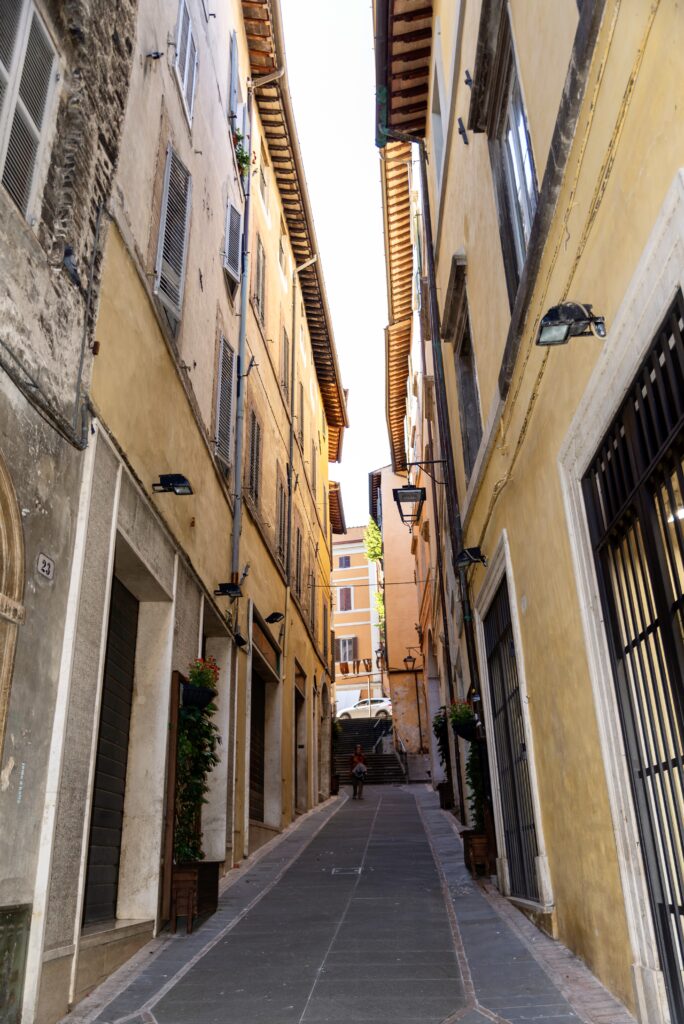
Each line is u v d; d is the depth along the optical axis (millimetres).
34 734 4820
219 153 12133
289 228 20234
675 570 3631
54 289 5461
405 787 27547
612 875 4637
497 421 7145
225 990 5250
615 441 4324
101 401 6293
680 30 3068
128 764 7551
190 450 9461
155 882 7098
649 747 4117
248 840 12078
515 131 6746
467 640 10859
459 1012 4547
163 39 9031
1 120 4926
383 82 12570
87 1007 5031
